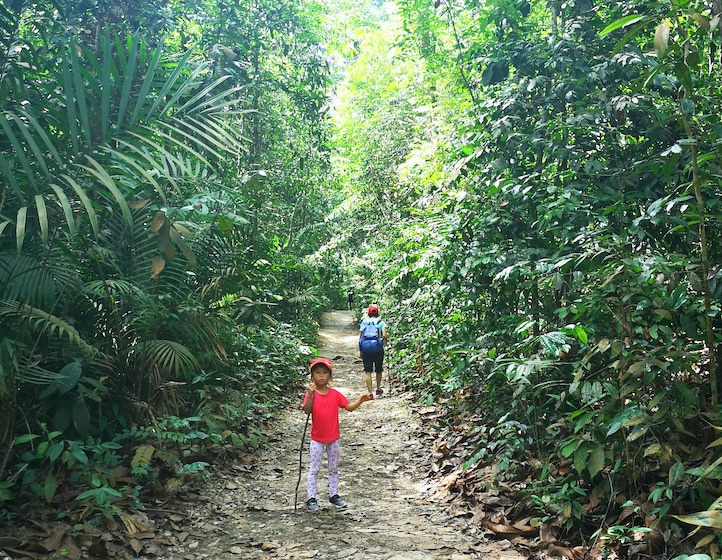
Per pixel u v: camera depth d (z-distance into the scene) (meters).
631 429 3.81
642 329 3.71
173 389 5.72
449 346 6.40
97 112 4.59
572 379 4.64
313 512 4.67
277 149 14.12
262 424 7.22
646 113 5.18
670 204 3.77
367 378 9.77
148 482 4.61
